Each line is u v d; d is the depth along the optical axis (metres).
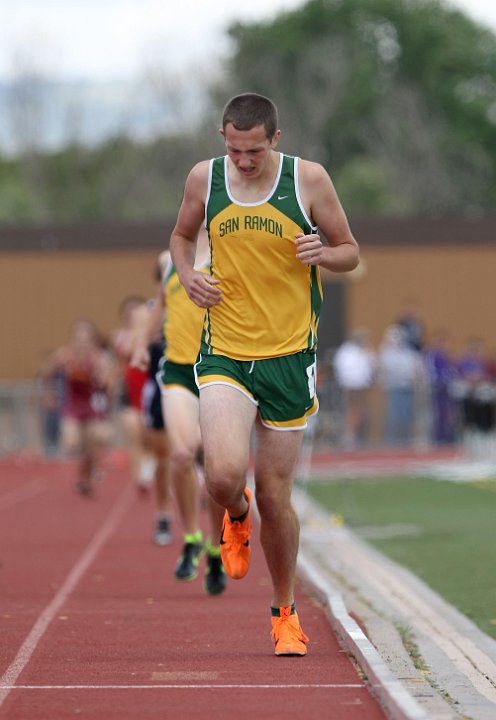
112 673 14.31
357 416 58.34
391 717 12.20
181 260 14.92
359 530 31.20
